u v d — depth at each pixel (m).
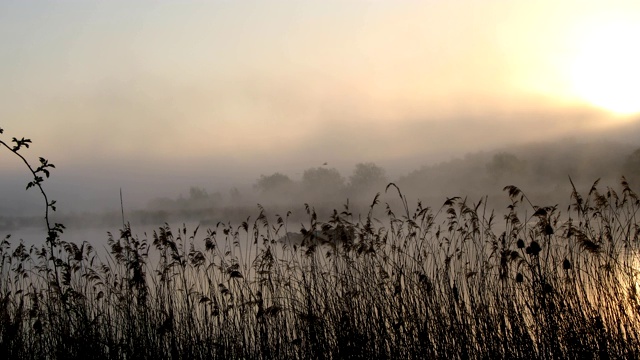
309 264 8.20
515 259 6.57
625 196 7.18
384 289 7.51
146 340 7.55
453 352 6.83
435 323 7.02
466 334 6.89
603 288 6.92
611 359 6.28
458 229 7.55
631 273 6.82
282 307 7.43
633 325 6.49
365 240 7.81
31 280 8.65
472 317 6.97
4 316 7.33
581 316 6.49
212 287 7.95
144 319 7.66
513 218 6.86
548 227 6.28
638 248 7.07
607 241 7.14
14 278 8.62
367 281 7.64
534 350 6.46
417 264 7.65
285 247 8.77
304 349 7.10
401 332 7.10
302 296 7.69
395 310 7.34
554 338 6.36
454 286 6.92
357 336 7.00
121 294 8.15
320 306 7.46
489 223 7.22
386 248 8.28
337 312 7.38
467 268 7.65
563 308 6.54
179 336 7.53
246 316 7.57
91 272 8.23
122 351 7.51
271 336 7.31
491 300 7.10
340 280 7.81
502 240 6.97
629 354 6.27
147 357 7.45
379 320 7.12
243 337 7.39
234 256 8.82
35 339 7.61
